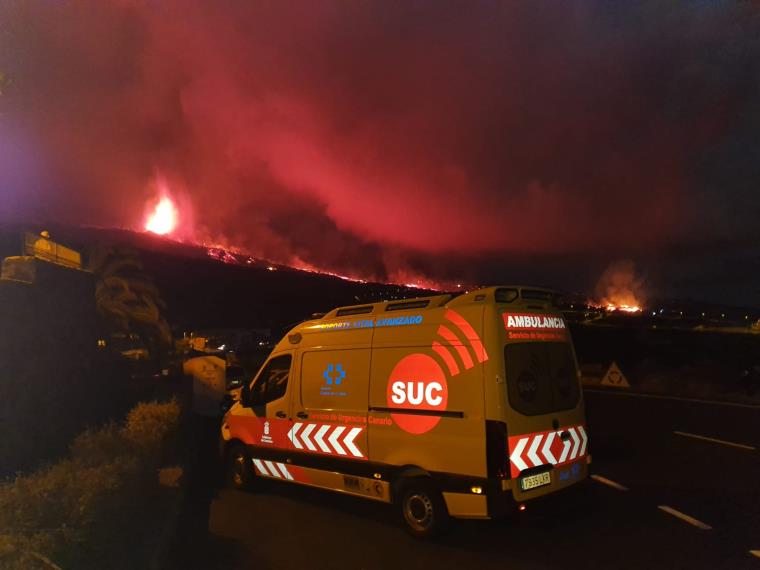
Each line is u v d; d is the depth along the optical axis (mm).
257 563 4879
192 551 5180
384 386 5902
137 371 15984
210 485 7723
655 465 8492
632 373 23547
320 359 6629
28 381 8078
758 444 9867
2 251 12305
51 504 3988
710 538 5359
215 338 56406
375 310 6266
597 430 11758
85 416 9242
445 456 5297
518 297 5582
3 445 6820
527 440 5199
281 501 6906
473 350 5270
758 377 17047
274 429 7016
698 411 14477
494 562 4859
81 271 12281
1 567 3201
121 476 4957
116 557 4316
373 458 5902
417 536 5461
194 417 14883
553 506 5352
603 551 5082
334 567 4785
